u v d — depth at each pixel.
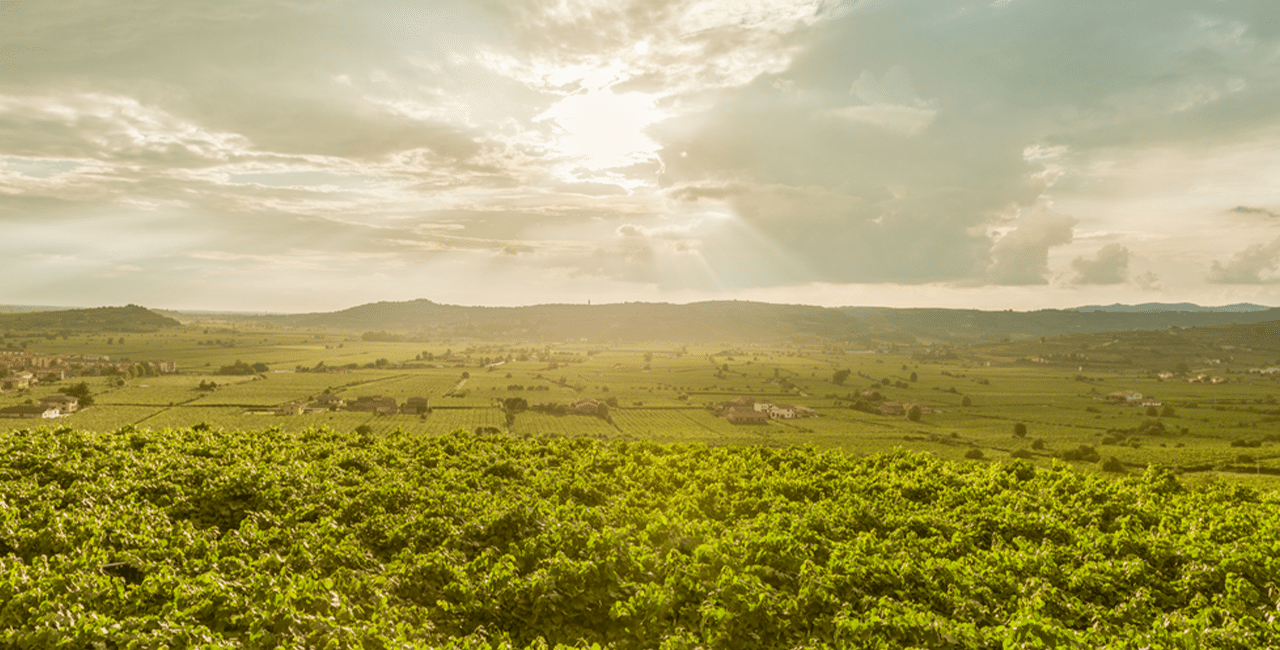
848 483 22.94
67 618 9.39
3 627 9.40
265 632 9.77
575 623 12.78
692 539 16.55
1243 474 55.97
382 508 17.53
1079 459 75.50
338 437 28.62
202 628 9.39
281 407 134.88
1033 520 18.22
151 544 13.30
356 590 12.21
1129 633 11.88
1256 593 13.36
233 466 19.84
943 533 18.08
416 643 10.50
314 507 16.94
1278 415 126.50
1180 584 14.52
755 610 12.28
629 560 14.56
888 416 144.12
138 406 131.50
